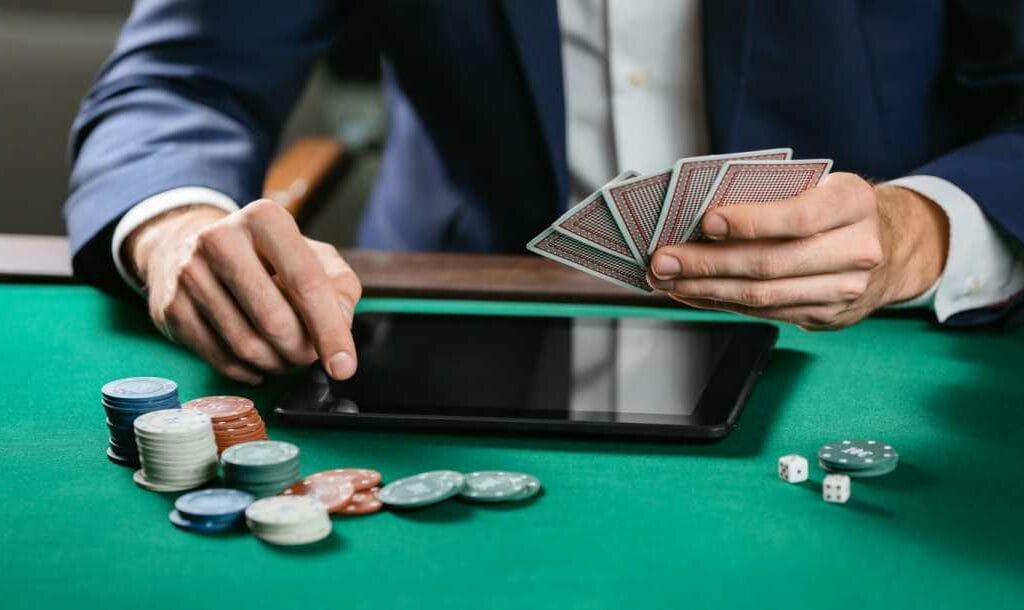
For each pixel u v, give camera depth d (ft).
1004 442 4.09
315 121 13.96
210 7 6.51
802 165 4.14
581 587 3.07
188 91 6.38
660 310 5.67
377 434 4.16
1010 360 4.97
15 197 11.23
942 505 3.56
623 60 7.39
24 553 3.30
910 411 4.38
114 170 5.67
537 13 6.71
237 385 4.70
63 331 5.34
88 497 3.66
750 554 3.24
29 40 11.39
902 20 6.83
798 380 4.71
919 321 5.51
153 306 4.97
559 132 6.95
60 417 4.34
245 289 4.36
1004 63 6.73
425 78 7.15
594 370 4.56
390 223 8.03
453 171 7.51
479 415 4.12
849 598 3.02
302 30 6.84
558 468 3.84
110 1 12.26
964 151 5.77
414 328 5.11
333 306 4.38
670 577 3.12
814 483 3.72
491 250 7.61
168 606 3.02
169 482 3.70
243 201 5.64
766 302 4.46
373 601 3.02
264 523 3.30
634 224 4.25
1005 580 3.11
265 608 3.00
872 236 4.41
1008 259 5.46
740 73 6.65
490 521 3.44
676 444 4.04
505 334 5.02
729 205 4.25
